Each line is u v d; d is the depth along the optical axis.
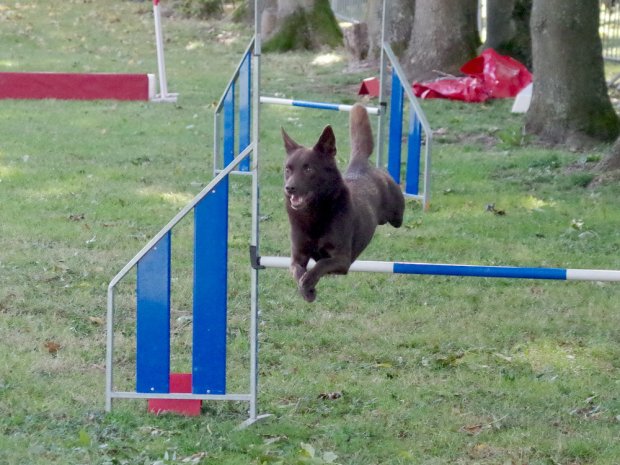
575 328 10.10
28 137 18.50
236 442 7.46
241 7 35.84
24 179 15.49
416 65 24.80
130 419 7.81
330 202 7.63
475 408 8.22
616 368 9.16
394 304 10.74
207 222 7.64
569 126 18.30
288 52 30.55
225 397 7.81
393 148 14.65
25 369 8.76
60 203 14.20
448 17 24.39
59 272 11.38
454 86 23.23
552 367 9.14
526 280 11.57
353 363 9.20
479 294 11.06
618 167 15.97
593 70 18.27
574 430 7.86
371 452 7.38
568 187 15.62
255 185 7.71
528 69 25.31
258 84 7.66
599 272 7.50
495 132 19.47
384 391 8.51
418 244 12.71
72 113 20.98
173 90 24.17
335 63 28.41
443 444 7.56
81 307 10.41
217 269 7.67
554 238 13.15
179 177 15.96
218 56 30.19
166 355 7.76
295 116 21.20
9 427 7.62
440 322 10.23
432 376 8.90
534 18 18.53
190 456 7.16
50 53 29.62
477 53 24.86
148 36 33.41
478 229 13.47
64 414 7.89
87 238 12.69
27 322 9.90
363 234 8.20
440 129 19.88
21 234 12.73
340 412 8.12
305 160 7.51
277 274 11.55
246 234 13.01
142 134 19.19
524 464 7.26
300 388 8.56
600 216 13.99
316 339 9.70
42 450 7.12
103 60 28.62
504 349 9.57
